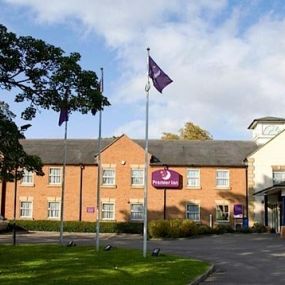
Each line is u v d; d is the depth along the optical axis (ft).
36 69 57.26
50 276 51.01
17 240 106.63
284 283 51.16
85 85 58.08
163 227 118.11
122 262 64.59
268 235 124.36
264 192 128.77
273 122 159.43
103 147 154.30
